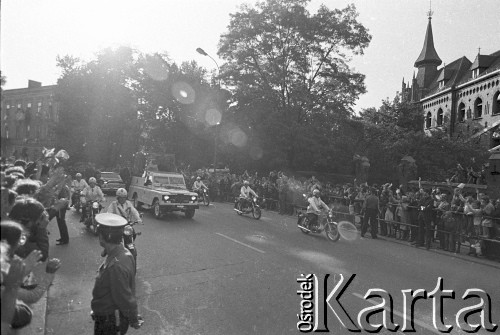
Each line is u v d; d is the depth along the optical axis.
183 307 6.06
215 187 26.56
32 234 5.12
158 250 9.98
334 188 21.36
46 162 8.50
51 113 57.81
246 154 33.03
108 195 25.62
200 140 38.38
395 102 46.53
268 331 5.24
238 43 34.12
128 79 42.84
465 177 26.42
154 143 42.53
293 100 33.69
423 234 12.60
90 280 7.23
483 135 36.91
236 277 7.78
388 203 14.36
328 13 33.16
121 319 3.46
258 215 17.39
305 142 31.06
